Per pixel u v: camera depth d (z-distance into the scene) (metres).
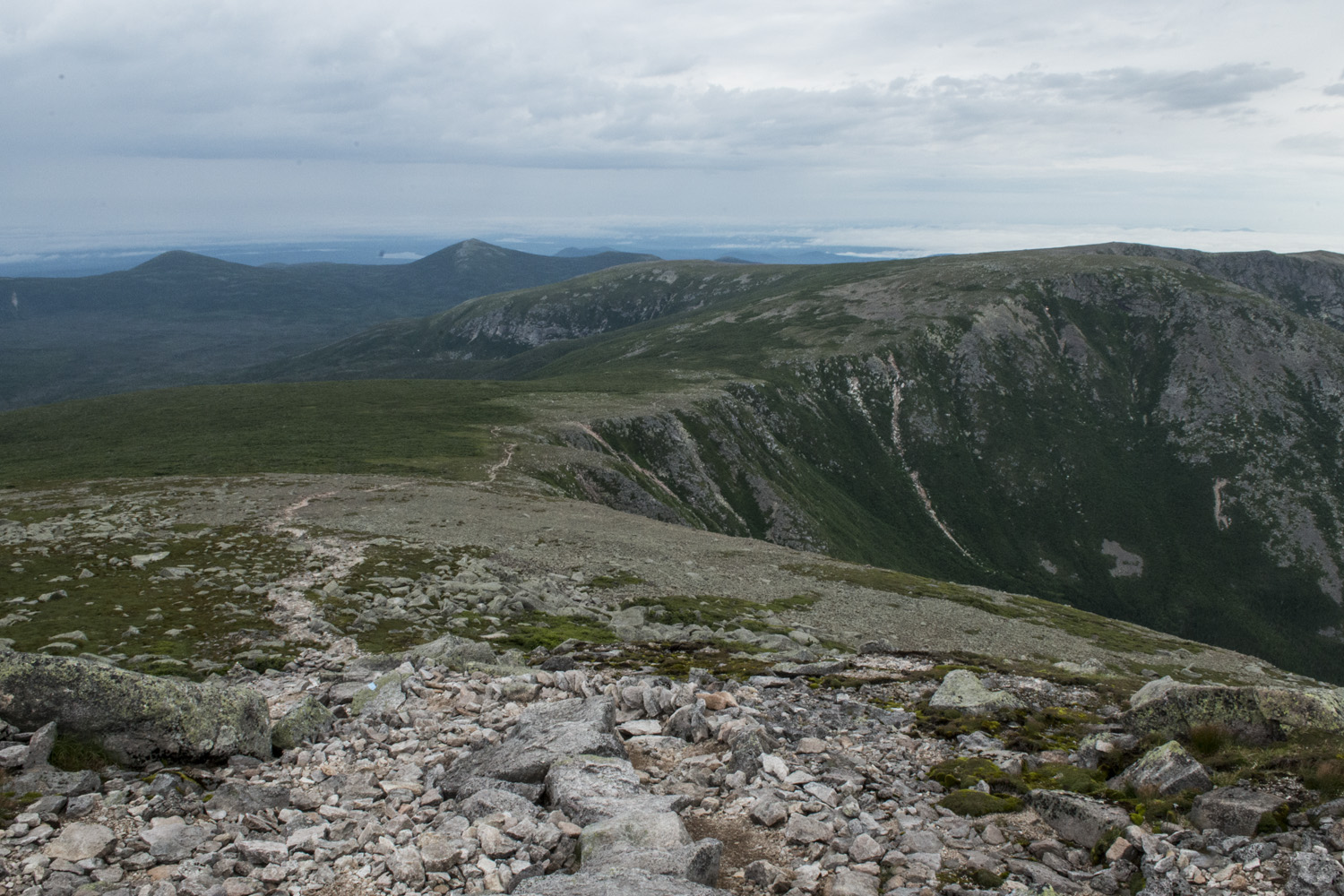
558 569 55.62
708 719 16.53
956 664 32.19
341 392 199.75
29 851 10.40
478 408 179.00
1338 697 15.02
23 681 13.59
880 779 14.97
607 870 9.48
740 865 10.99
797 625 50.62
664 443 181.50
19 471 111.06
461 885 10.13
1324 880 9.35
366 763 14.52
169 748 13.70
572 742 13.90
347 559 48.53
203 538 52.88
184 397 188.12
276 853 10.73
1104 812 12.26
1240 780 12.71
